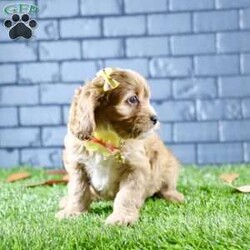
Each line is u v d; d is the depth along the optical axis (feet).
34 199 3.70
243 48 5.25
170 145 5.36
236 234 2.54
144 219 2.98
